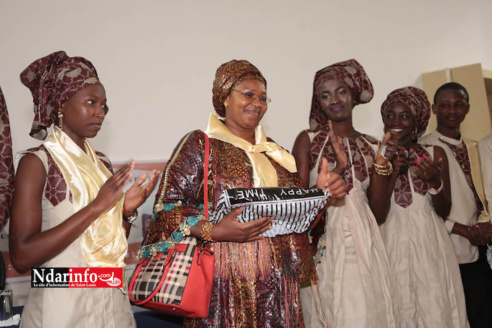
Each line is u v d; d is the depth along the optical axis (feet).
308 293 8.01
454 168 10.80
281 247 6.68
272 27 12.87
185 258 6.08
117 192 5.51
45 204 5.58
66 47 10.03
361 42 14.39
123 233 6.00
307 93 13.24
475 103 14.98
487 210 11.12
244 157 6.73
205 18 11.84
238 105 6.93
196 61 11.59
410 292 9.07
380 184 8.41
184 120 11.28
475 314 10.50
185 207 6.29
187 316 6.12
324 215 7.50
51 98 6.03
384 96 14.62
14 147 9.48
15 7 9.62
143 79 10.84
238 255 6.36
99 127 6.08
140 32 10.91
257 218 6.15
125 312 5.92
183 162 6.46
